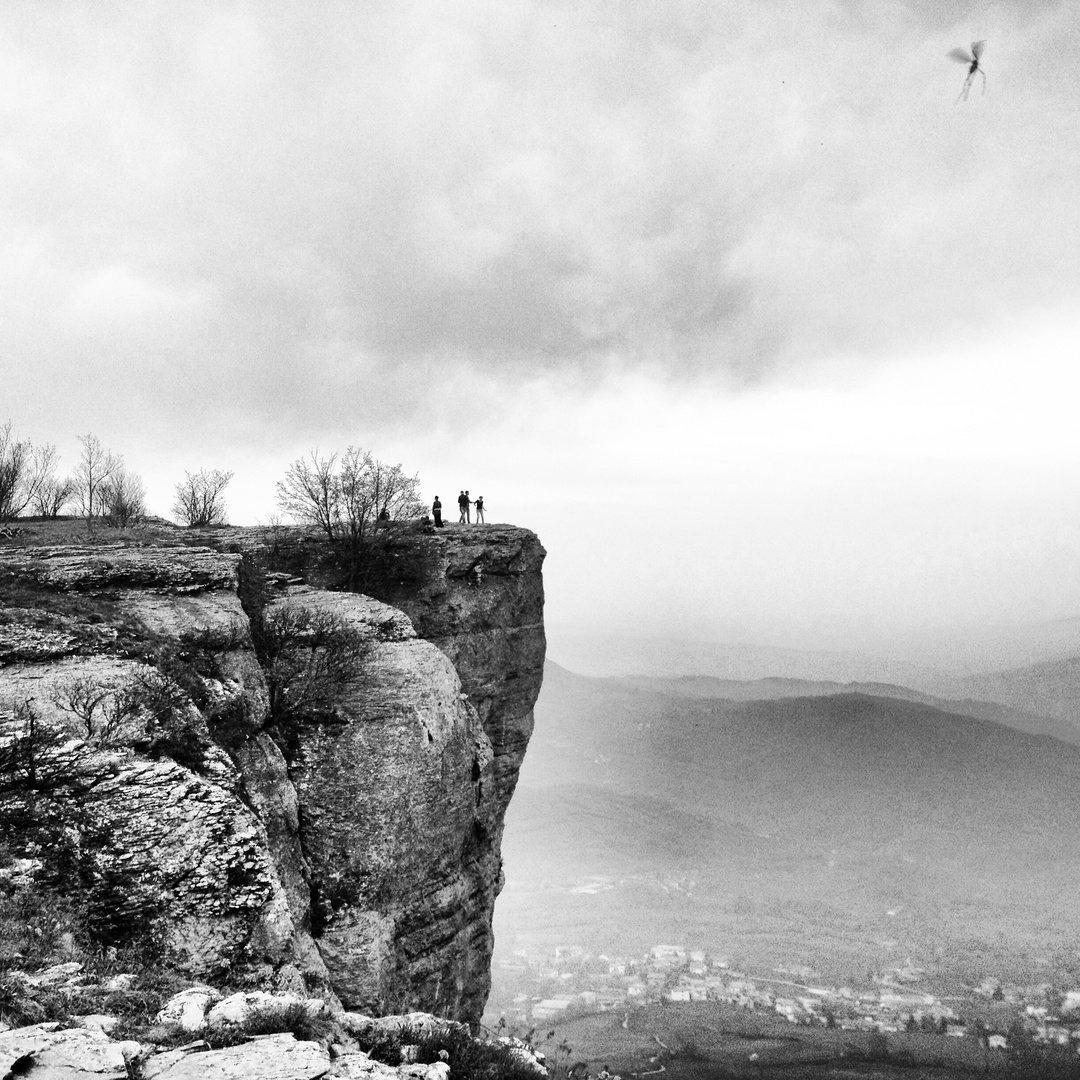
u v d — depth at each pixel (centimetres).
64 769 2506
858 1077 19212
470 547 6481
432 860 3875
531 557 7000
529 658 6950
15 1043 1279
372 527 6400
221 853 2456
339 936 3331
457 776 4147
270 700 3816
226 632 3822
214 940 2272
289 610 4428
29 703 2697
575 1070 2962
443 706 4147
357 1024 1764
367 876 3488
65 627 3297
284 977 2328
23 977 1630
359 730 3791
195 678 3416
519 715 6875
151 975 1878
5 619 3216
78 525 6881
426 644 4512
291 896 3167
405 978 3572
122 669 3081
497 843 6600
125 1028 1452
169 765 2675
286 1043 1460
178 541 5797
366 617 4425
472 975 4359
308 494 6372
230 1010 1619
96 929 2147
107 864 2294
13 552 4500
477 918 4475
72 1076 1203
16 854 2225
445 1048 1753
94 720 2733
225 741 3362
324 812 3556
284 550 6166
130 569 4081
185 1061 1349
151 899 2261
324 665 4019
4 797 2367
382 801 3616
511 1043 2308
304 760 3675
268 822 3253
